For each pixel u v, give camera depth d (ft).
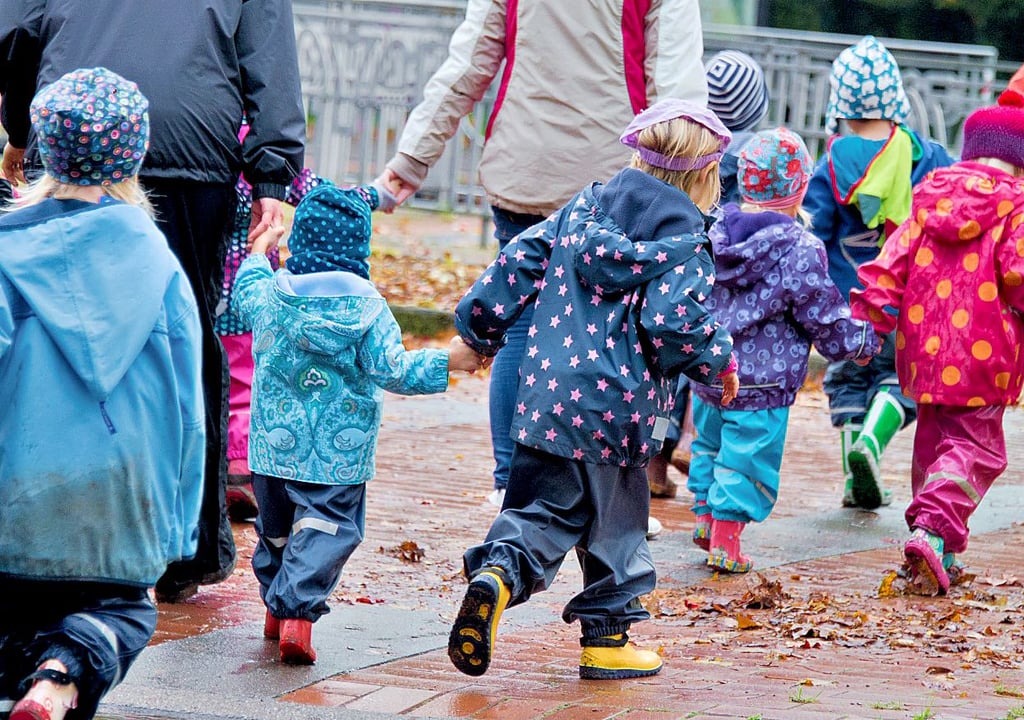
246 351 39.99
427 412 63.10
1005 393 36.35
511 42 38.27
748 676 27.73
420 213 119.75
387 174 40.57
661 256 26.03
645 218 26.48
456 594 34.47
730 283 37.68
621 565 27.20
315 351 27.81
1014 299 36.01
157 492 19.88
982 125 36.70
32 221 19.56
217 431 31.83
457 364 27.78
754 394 37.70
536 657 29.27
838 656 29.91
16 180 34.19
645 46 37.45
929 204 36.37
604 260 26.17
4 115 32.48
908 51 99.86
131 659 19.98
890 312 38.63
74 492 19.13
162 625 30.14
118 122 20.15
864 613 33.78
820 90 95.86
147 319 19.56
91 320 19.25
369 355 27.66
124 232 19.75
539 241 27.27
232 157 31.50
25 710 18.39
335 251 28.17
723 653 30.04
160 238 20.21
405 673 27.40
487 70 39.73
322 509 28.27
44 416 19.12
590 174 37.76
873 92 45.34
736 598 35.35
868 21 186.80
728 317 37.83
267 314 28.19
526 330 38.34
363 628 30.76
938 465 36.58
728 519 37.70
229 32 31.27
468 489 47.52
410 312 82.74
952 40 186.50
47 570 19.22
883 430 45.91
